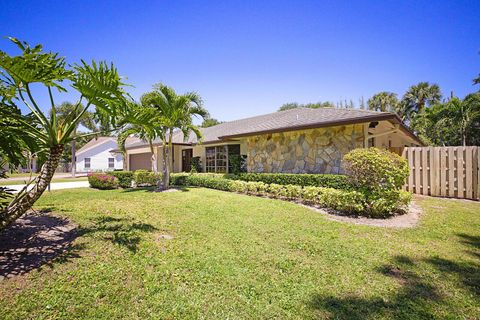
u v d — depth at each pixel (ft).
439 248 15.75
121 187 54.24
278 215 24.04
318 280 12.06
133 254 14.19
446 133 87.10
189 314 9.57
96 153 129.59
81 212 23.65
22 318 8.92
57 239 15.65
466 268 13.02
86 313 9.37
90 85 13.85
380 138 45.50
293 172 40.29
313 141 37.76
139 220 21.62
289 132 41.01
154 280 11.76
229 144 59.67
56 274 11.59
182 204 29.25
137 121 17.46
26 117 14.57
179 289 11.16
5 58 11.16
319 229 19.71
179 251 15.12
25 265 12.16
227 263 13.74
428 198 32.14
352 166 24.80
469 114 78.54
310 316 9.45
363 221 22.30
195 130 44.16
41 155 16.35
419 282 11.71
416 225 20.67
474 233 18.54
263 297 10.71
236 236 18.06
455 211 24.97
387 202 23.07
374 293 10.89
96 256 13.57
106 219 21.24
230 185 41.57
